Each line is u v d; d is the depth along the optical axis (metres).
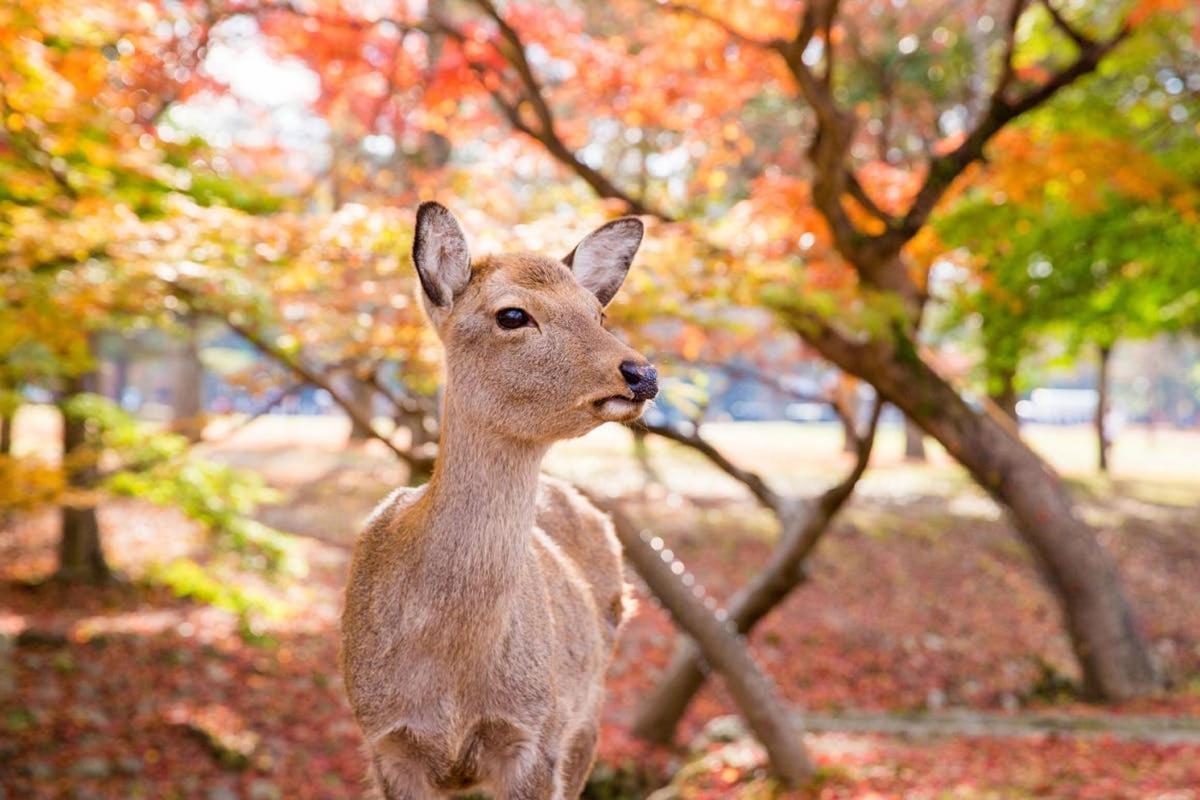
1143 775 8.60
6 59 6.84
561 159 10.80
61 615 13.45
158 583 14.90
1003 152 11.35
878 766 9.13
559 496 4.61
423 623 3.50
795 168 16.09
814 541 9.60
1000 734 10.71
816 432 39.84
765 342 11.78
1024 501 12.70
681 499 20.55
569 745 4.40
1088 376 72.75
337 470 22.61
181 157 8.15
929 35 17.00
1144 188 11.37
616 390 3.41
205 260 6.85
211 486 12.59
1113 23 14.73
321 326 7.17
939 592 16.92
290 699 11.58
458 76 10.67
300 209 8.33
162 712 10.80
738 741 10.46
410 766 3.62
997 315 15.80
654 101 11.15
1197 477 28.17
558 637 3.96
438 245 3.64
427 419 8.26
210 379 42.16
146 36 8.57
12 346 7.47
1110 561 13.08
